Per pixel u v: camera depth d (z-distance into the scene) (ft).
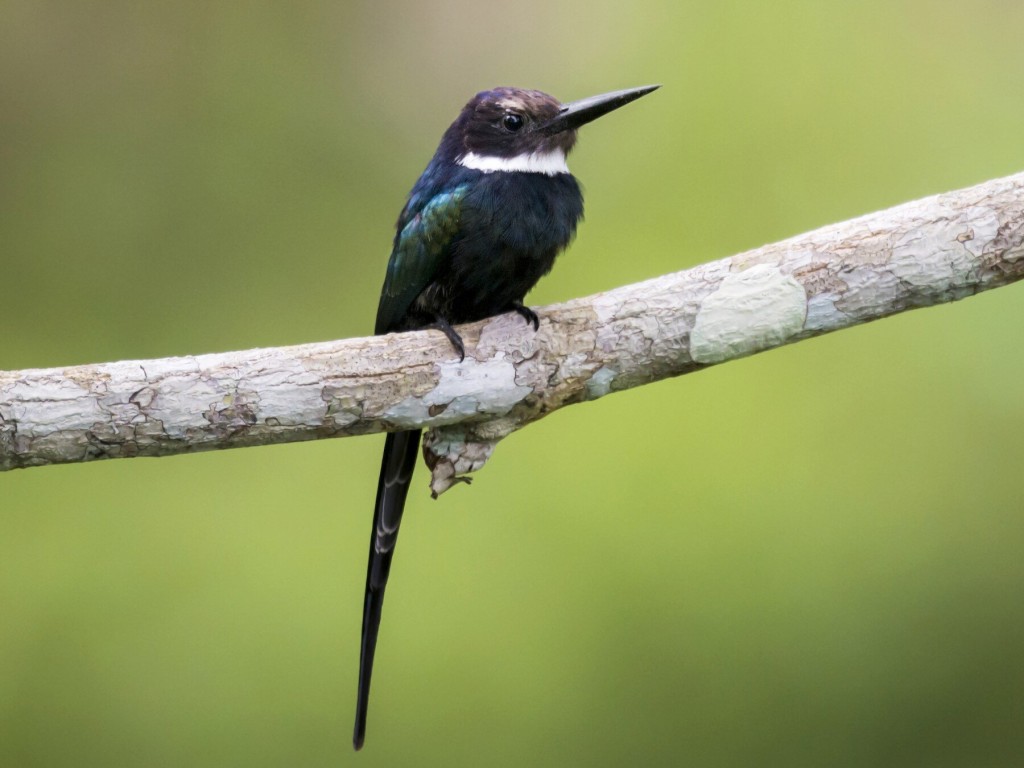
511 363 21.91
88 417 20.77
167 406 21.01
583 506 33.71
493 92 26.58
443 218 25.27
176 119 43.93
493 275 25.63
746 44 40.60
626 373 22.36
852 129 39.47
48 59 43.83
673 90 40.60
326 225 43.11
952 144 38.93
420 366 21.75
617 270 38.24
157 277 42.24
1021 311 35.29
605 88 41.81
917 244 21.61
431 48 44.86
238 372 21.25
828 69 40.04
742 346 22.16
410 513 33.83
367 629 25.76
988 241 21.45
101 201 42.88
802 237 22.18
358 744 25.80
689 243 38.60
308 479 35.45
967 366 35.17
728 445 34.50
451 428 22.54
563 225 25.86
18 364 40.52
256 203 43.32
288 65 44.68
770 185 39.17
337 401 21.50
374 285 42.19
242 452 35.73
